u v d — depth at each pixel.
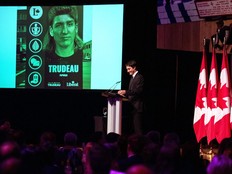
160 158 5.20
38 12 14.44
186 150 6.23
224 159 4.91
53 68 14.37
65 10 14.28
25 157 5.55
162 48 13.93
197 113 11.45
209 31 12.83
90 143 6.79
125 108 14.45
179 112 13.50
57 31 14.34
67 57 14.30
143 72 14.20
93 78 14.17
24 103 15.14
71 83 14.29
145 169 3.97
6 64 14.58
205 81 11.41
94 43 14.15
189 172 5.75
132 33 14.30
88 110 14.93
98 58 14.14
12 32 14.55
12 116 15.17
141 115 12.44
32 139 14.95
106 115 12.40
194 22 13.18
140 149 6.69
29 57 14.49
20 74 14.52
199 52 13.09
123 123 12.88
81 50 14.22
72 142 7.82
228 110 10.99
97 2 14.08
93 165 4.78
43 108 15.12
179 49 13.55
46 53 14.41
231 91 11.14
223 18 12.05
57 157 7.21
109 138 8.02
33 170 5.16
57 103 15.05
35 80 14.46
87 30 14.18
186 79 13.41
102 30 14.11
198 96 11.46
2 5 14.53
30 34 14.48
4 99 15.16
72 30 14.26
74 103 14.99
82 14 14.20
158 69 13.80
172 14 13.58
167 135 7.84
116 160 6.49
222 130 11.01
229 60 12.23
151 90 13.98
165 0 13.70
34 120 15.14
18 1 14.49
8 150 5.00
